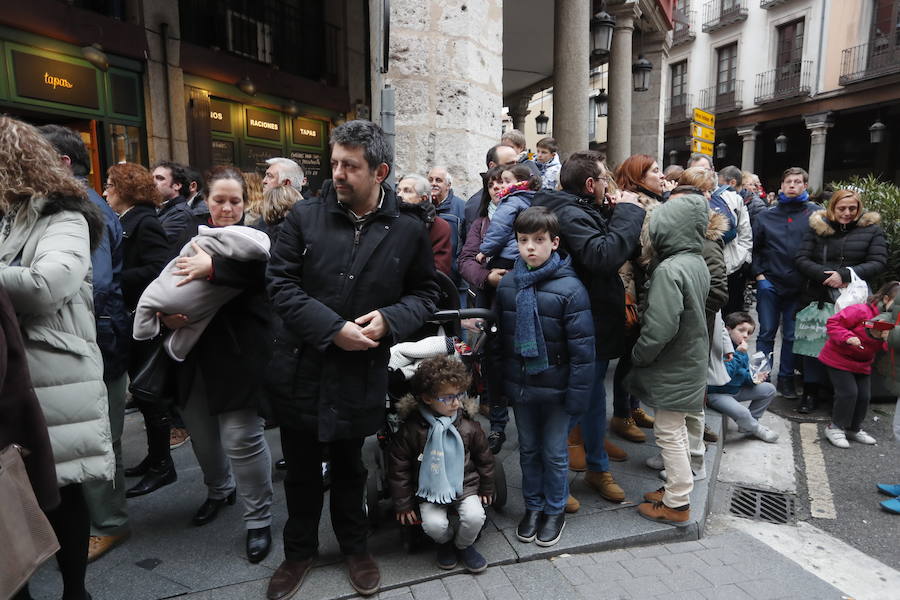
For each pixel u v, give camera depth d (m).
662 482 3.12
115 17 5.89
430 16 4.70
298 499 2.23
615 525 2.70
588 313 2.50
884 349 3.74
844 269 4.47
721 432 3.89
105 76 5.82
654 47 12.25
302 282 2.08
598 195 2.83
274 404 2.11
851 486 3.52
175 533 2.62
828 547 2.83
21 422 1.61
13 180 1.80
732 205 4.82
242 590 2.23
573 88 7.29
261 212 3.11
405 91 4.74
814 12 21.22
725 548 2.67
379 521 2.72
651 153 12.48
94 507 2.44
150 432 2.99
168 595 2.19
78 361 1.88
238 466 2.39
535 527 2.59
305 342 2.06
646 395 2.72
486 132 5.21
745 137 24.78
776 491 3.42
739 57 24.53
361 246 2.05
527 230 2.47
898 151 20.66
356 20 9.52
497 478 2.76
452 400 2.30
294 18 8.45
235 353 2.32
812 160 22.00
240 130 7.62
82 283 1.96
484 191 3.73
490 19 5.17
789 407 4.87
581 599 2.24
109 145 5.92
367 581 2.21
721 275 3.34
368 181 2.00
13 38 4.93
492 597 2.23
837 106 20.81
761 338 5.22
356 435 2.07
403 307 2.06
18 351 1.61
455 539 2.37
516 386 2.58
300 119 8.66
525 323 2.49
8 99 4.93
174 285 2.18
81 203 1.96
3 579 1.44
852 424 4.16
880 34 19.39
